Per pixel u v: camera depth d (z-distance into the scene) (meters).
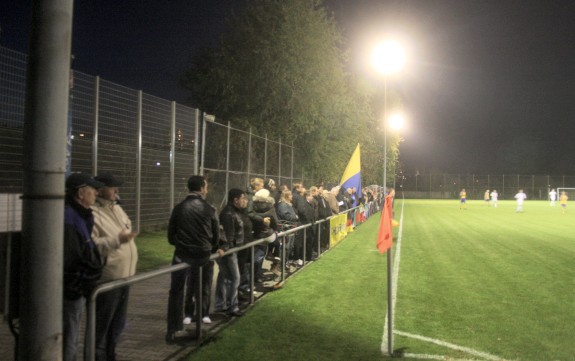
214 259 5.78
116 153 12.26
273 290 8.39
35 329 2.86
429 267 11.01
